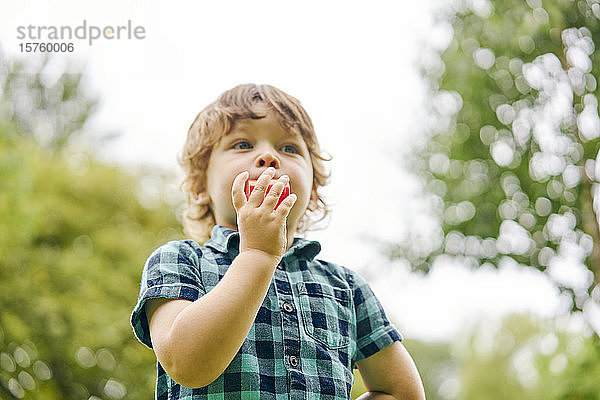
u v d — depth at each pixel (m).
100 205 10.70
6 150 8.34
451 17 6.33
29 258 9.41
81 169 11.10
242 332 1.11
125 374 9.27
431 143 6.59
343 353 1.32
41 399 8.59
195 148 1.59
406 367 1.41
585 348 5.83
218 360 1.10
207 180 1.58
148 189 11.04
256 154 1.45
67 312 9.32
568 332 6.07
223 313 1.10
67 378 9.11
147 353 9.48
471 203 6.32
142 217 10.83
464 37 6.29
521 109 6.11
